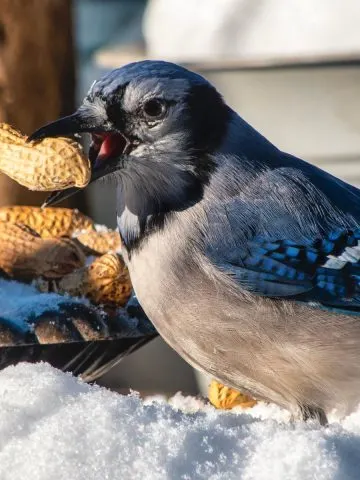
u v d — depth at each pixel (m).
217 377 5.07
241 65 8.10
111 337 4.64
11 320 4.50
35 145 4.84
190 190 4.98
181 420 3.77
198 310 4.89
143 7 16.02
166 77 4.89
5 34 6.80
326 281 4.91
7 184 6.74
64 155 4.78
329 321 4.89
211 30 9.20
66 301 4.65
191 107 4.91
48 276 4.84
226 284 4.88
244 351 4.91
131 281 5.03
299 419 4.99
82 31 15.62
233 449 3.59
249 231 4.95
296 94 8.21
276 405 5.25
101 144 4.98
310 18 8.88
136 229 5.00
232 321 4.88
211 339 4.92
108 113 4.89
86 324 4.59
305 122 8.28
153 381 10.27
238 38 9.12
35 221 5.33
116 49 10.57
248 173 5.05
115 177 5.04
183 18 9.36
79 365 4.71
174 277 4.90
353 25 8.77
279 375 4.92
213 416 3.88
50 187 4.82
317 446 3.56
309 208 5.05
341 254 4.98
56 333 4.52
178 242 4.93
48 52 6.91
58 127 4.87
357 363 4.90
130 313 4.93
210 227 4.94
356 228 5.05
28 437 3.63
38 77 6.89
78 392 3.88
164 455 3.53
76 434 3.59
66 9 7.02
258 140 5.17
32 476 3.50
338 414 5.01
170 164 4.94
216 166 5.00
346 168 8.39
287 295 4.89
